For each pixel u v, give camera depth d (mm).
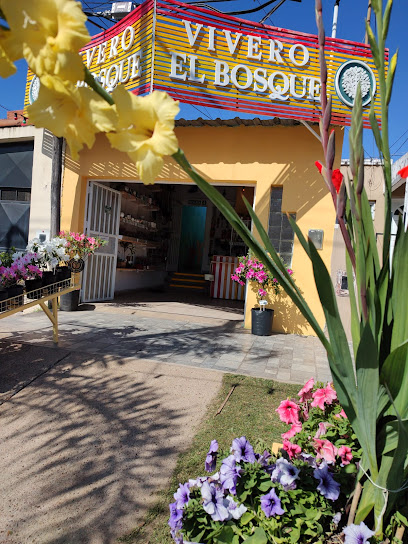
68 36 554
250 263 6605
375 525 1354
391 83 1112
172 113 632
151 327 6570
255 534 1458
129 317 7332
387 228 1242
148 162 624
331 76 5914
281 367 4730
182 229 14945
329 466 1748
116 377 4051
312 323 1147
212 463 1807
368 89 5785
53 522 2109
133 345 5277
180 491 1637
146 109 643
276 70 5922
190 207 14883
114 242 9352
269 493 1526
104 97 669
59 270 4965
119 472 2541
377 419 1319
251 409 3420
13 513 2166
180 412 3357
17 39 588
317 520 1600
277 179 6844
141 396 3639
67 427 3078
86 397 3576
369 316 1193
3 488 2367
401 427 1050
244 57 5871
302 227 6742
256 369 4578
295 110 6027
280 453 1930
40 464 2613
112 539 1998
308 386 2213
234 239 13398
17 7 563
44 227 8391
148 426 3113
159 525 2090
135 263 12023
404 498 1547
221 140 7043
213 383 3994
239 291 11391
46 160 8375
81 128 631
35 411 3309
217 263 11492
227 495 1644
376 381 1108
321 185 6656
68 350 4730
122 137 636
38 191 8445
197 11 5707
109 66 6457
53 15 567
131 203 11430
